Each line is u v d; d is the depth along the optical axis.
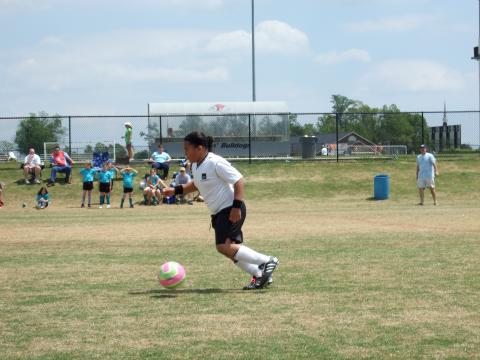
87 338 7.73
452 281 11.14
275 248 16.12
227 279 11.70
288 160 50.22
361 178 45.12
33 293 10.54
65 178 43.69
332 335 7.69
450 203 37.16
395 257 14.22
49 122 50.38
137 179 44.06
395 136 111.12
